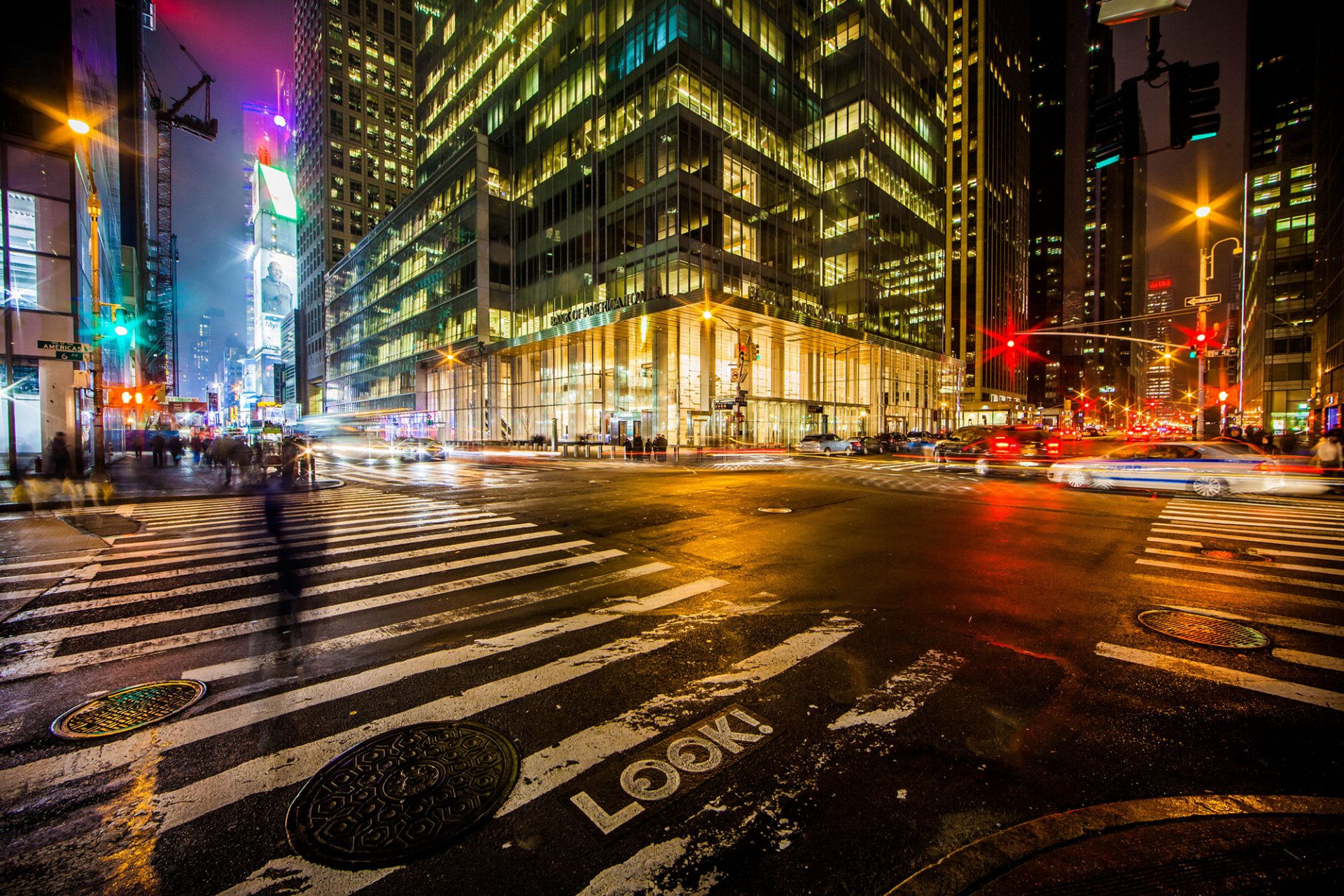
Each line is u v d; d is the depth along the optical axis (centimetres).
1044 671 416
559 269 4600
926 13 5991
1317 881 215
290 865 229
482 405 5162
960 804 267
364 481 1875
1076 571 700
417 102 6869
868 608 564
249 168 19988
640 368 4034
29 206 1919
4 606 570
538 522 1055
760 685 396
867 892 217
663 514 1144
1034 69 13075
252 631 504
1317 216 5309
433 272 5809
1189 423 12512
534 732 335
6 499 1316
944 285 6400
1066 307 13125
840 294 4862
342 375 8206
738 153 4047
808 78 4869
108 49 3394
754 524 1039
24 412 1920
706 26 3816
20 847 240
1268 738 321
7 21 1869
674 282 3594
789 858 235
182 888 218
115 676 412
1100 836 243
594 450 4109
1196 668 418
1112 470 1580
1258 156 7819
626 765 300
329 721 347
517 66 5134
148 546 850
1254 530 967
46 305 1958
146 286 7300
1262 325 6569
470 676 412
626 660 440
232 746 320
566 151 4538
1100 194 14525
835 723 344
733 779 288
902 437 4444
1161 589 620
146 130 7381
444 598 597
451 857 235
